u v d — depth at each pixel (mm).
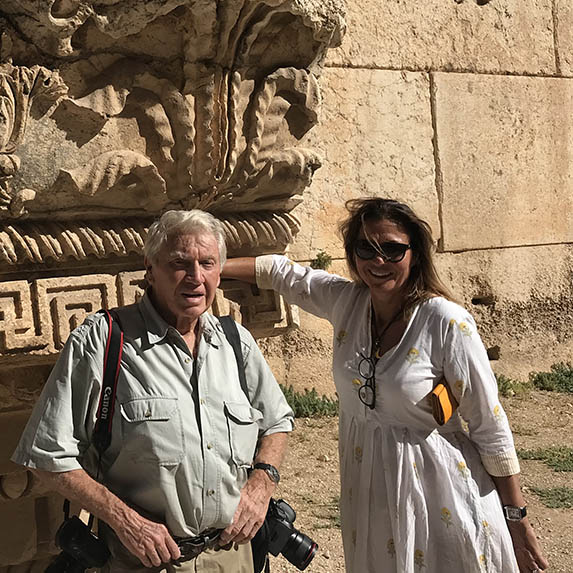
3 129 3033
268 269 3348
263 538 2764
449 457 2805
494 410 2799
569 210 9156
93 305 3398
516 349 8805
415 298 2857
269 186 3746
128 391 2473
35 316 3281
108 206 3426
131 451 2457
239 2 3268
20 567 3844
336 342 3023
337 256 7602
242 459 2592
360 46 7641
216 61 3410
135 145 3373
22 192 3148
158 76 3355
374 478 2840
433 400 2746
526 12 8773
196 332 2652
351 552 2932
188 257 2549
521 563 2879
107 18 3125
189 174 3504
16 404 3500
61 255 3312
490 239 8586
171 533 2496
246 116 3562
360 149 7691
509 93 8656
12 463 3607
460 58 8320
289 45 3600
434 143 8180
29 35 3045
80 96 3217
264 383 2771
